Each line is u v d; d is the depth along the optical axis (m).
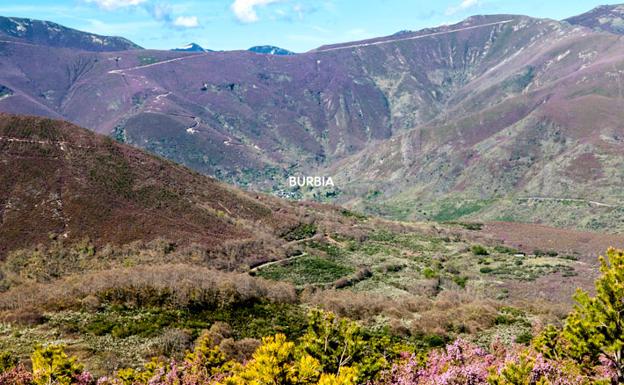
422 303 63.84
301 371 17.02
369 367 23.95
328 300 60.81
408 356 27.72
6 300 51.12
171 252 75.69
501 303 66.69
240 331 47.25
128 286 53.22
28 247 68.19
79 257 68.88
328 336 24.58
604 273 22.20
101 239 73.88
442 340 46.06
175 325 45.81
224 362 30.75
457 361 25.77
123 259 70.19
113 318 46.41
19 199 76.56
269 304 56.56
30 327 43.44
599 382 20.53
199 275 60.31
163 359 37.38
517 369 20.72
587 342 22.12
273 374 16.81
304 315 54.34
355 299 62.22
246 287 58.12
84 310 48.03
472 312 54.78
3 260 64.81
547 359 23.66
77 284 54.69
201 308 51.72
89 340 41.22
